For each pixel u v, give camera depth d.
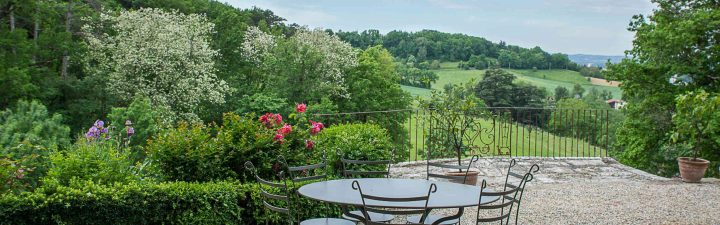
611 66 18.34
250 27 32.28
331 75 26.67
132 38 21.52
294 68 25.52
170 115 20.70
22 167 5.11
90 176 5.14
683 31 15.88
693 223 6.33
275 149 6.32
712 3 17.25
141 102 13.79
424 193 4.34
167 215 4.96
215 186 5.30
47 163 6.15
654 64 16.98
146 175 5.94
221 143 6.00
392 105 30.59
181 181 5.57
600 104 25.34
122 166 5.50
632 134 18.47
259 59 28.70
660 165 18.31
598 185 8.59
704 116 9.57
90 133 6.81
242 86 27.03
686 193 8.09
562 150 20.67
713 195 7.98
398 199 3.71
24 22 20.88
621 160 19.41
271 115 6.67
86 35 21.80
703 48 16.45
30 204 4.28
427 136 9.98
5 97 16.94
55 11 19.81
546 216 6.47
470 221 6.15
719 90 16.28
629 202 7.35
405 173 9.23
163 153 5.77
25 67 17.92
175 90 21.39
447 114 8.42
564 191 8.01
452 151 10.20
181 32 21.89
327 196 4.09
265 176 6.22
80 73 23.25
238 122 6.34
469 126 8.77
